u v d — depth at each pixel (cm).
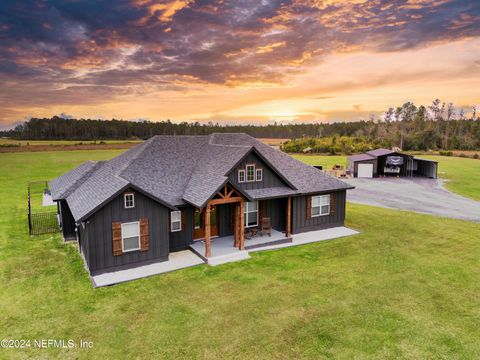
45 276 1464
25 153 8531
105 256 1471
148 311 1175
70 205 1725
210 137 2409
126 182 1485
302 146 8862
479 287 1372
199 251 1723
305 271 1530
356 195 3472
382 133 11725
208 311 1177
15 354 948
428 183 4256
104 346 984
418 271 1532
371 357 939
